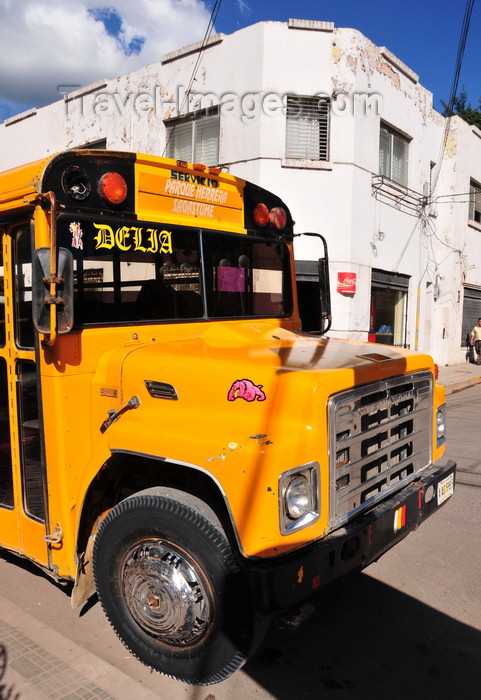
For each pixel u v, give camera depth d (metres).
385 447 2.93
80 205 2.93
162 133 12.97
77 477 2.93
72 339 2.88
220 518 2.56
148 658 2.78
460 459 6.70
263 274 4.14
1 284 3.19
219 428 2.50
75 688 2.57
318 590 2.44
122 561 2.81
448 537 4.45
